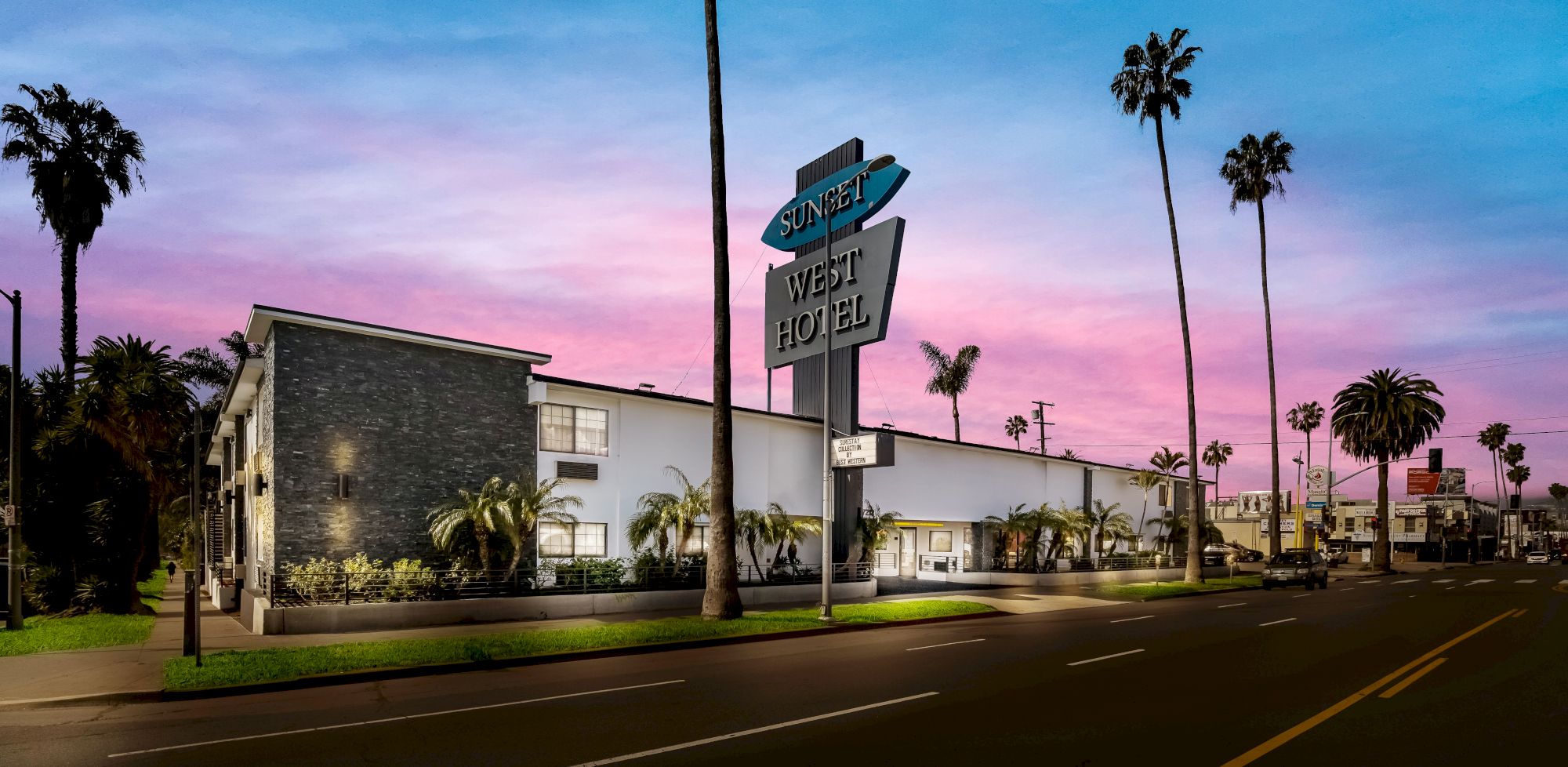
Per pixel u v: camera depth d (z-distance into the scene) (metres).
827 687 12.38
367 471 22.45
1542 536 176.12
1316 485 62.28
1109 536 47.00
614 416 27.83
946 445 40.09
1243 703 11.15
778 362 33.38
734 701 11.27
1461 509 122.19
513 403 25.31
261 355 24.28
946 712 10.51
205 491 55.12
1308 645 17.64
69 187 34.75
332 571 20.91
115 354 25.11
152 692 11.85
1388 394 64.38
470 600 21.30
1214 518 99.81
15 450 20.59
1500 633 20.00
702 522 28.95
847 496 32.91
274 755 8.61
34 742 9.34
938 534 41.00
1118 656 15.77
